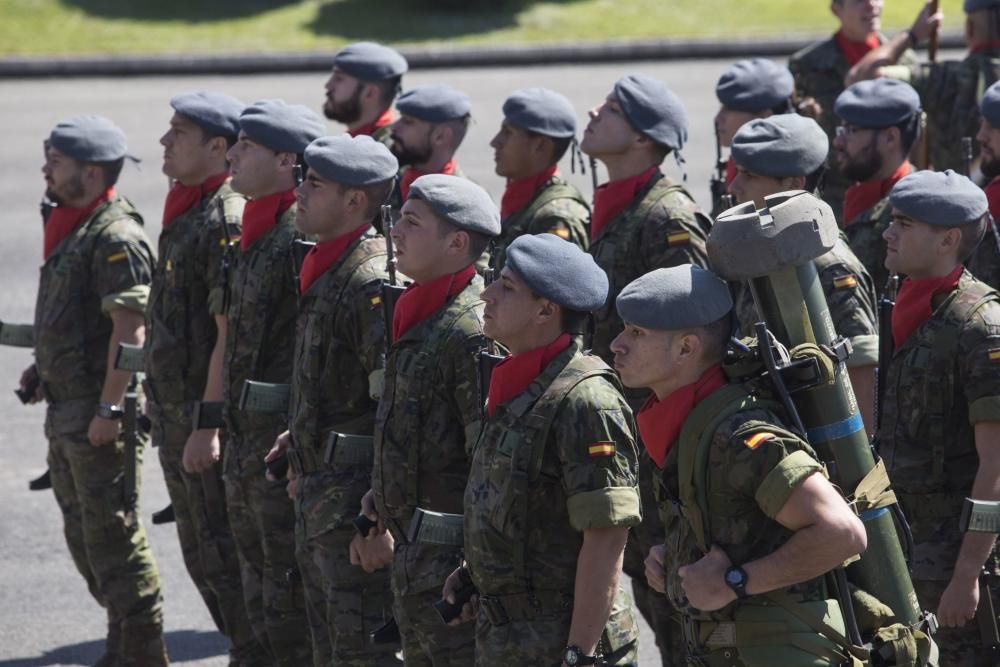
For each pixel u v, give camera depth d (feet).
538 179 82.79
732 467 44.24
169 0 266.77
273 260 69.56
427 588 56.65
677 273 46.06
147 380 78.07
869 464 46.83
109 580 77.15
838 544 43.11
